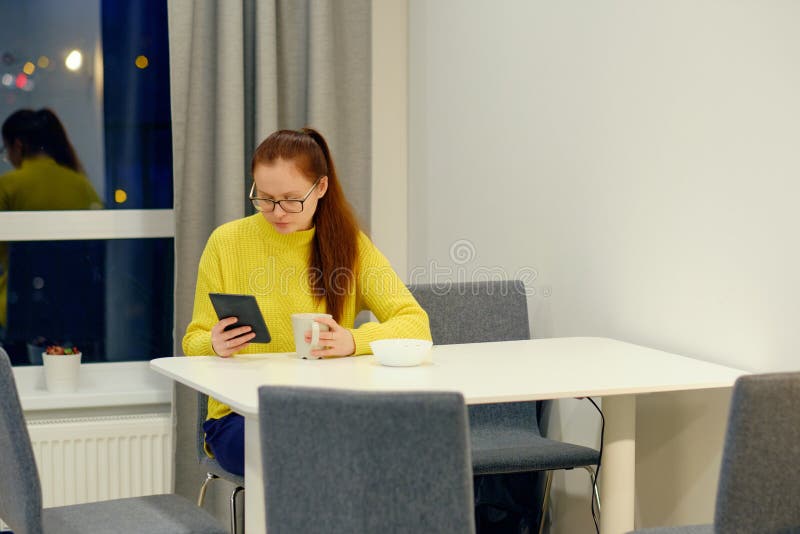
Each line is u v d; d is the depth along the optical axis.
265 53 3.06
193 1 2.99
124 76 3.29
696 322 2.32
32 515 1.81
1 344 3.23
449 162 3.32
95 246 3.31
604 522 2.19
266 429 1.54
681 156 2.34
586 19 2.65
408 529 1.50
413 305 2.39
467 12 3.18
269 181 2.23
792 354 2.05
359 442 1.48
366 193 3.28
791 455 1.57
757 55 2.10
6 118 3.19
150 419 3.10
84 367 3.30
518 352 2.33
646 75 2.44
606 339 2.56
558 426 2.88
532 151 2.91
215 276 2.35
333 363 2.13
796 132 2.01
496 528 2.69
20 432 1.79
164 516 2.00
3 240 3.19
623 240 2.55
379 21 3.48
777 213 2.07
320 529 1.54
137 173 3.32
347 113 3.24
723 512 1.58
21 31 3.19
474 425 2.67
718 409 2.25
